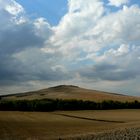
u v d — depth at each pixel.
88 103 118.56
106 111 112.00
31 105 111.94
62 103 116.44
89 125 70.31
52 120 79.56
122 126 62.44
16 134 52.50
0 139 46.03
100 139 39.62
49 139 44.72
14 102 112.88
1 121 72.50
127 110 114.88
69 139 43.12
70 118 86.12
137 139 37.50
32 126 65.50
